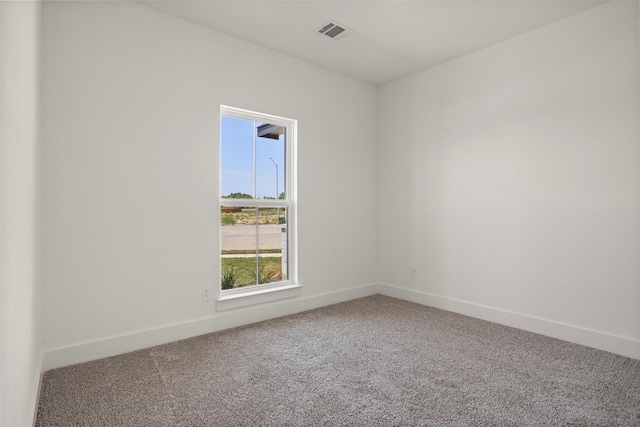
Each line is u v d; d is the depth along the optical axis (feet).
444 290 12.18
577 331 9.02
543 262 9.71
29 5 4.95
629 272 8.27
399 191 13.67
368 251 14.17
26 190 4.74
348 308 12.27
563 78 9.34
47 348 7.40
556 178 9.46
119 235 8.32
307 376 7.22
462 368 7.61
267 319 10.99
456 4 8.71
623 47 8.35
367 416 5.83
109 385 6.79
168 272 9.07
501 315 10.59
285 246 12.00
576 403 6.23
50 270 7.43
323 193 12.66
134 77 8.54
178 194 9.23
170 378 7.10
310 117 12.25
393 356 8.22
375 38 10.46
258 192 11.25
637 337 8.13
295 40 10.59
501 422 5.68
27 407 4.89
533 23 9.59
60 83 7.54
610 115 8.55
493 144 10.83
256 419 5.74
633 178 8.22
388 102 14.06
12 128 3.53
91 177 7.93
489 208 10.93
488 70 10.96
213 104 9.89
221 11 9.02
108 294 8.17
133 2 8.55
